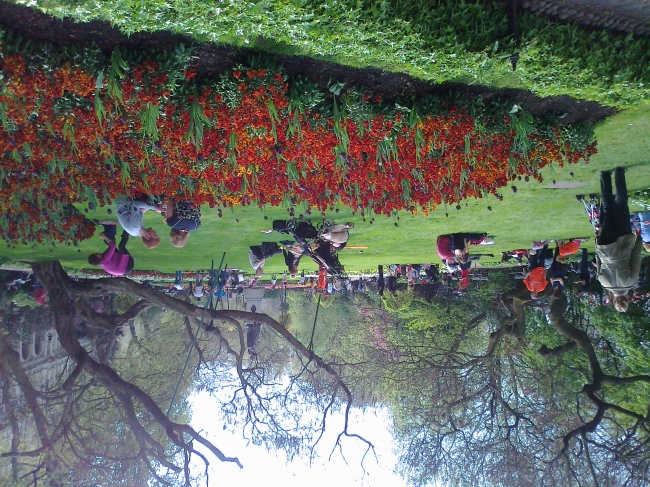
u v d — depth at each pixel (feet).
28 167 21.97
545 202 34.17
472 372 64.80
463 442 65.46
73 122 19.06
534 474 55.62
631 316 52.95
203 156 21.52
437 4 17.29
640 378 45.42
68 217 30.01
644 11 17.62
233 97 19.11
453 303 78.02
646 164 26.99
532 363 63.36
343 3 15.44
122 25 15.21
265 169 23.63
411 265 59.62
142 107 18.56
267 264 58.80
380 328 90.74
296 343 50.37
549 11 18.15
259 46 18.25
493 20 17.51
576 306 62.23
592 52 18.10
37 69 16.42
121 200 25.84
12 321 56.80
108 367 42.63
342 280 71.31
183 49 17.53
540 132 23.34
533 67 17.85
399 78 20.54
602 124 23.99
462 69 17.84
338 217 35.70
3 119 17.21
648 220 32.99
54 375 72.69
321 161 23.22
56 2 13.56
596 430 56.70
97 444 57.36
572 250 43.55
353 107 20.72
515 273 68.80
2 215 26.30
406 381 68.33
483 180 25.80
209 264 52.75
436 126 21.53
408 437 72.28
